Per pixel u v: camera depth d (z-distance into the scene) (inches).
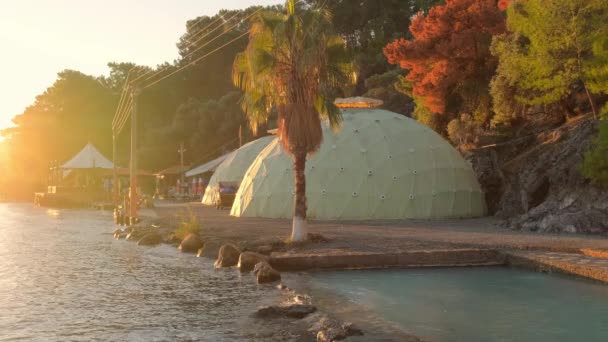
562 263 496.4
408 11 2610.7
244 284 489.4
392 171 1116.5
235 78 705.6
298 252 595.2
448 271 542.3
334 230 833.5
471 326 332.5
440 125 1542.8
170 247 809.5
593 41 917.8
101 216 1756.9
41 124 4160.9
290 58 671.1
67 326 343.0
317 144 684.1
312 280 497.0
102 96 4259.4
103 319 360.8
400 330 321.7
